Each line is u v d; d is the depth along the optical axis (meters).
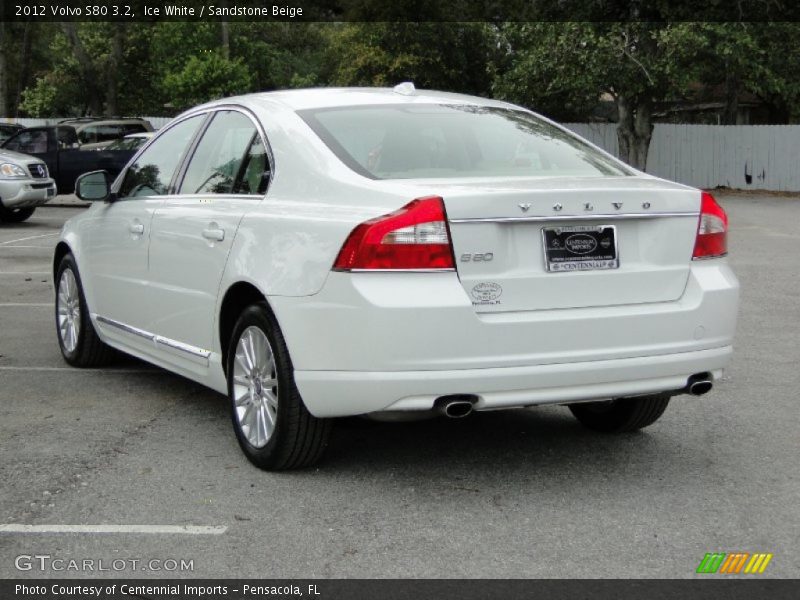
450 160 5.06
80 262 7.27
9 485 4.87
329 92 5.70
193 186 5.95
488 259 4.45
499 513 4.50
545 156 5.32
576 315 4.57
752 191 32.88
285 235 4.84
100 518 4.43
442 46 42.25
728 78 36.59
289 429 4.84
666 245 4.82
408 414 4.47
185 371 5.94
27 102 49.56
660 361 4.73
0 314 10.02
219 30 43.69
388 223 4.39
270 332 4.90
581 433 5.83
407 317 4.32
